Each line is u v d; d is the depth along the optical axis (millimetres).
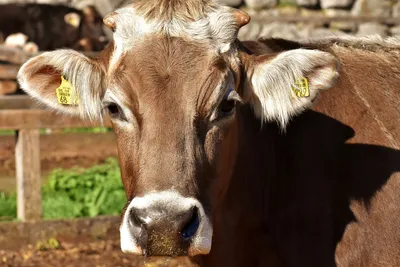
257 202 7840
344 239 7605
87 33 27859
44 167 19078
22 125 14188
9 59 22172
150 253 6477
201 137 6914
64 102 7605
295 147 7844
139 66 6984
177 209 6449
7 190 17906
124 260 13844
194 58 7051
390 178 7734
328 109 7949
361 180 7711
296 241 7684
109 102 7094
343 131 7879
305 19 29578
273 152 7910
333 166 7762
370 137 7859
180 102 6852
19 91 21828
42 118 14266
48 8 27844
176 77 6918
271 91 7430
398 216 7684
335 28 29781
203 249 6566
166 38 7121
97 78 7480
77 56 7488
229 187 7684
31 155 14266
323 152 7805
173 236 6402
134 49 7098
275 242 7770
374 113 7984
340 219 7641
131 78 6973
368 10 30344
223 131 7121
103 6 28281
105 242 14539
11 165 19125
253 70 7453
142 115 6844
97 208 15930
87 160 19500
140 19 7242
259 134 7914
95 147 19641
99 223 14578
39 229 14250
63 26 27812
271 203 7844
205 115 6961
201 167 6863
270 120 7770
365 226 7629
